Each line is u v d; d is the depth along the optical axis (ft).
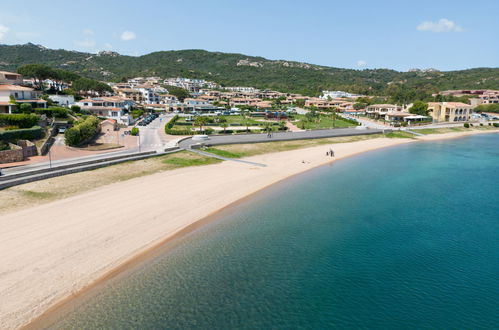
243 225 101.86
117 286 67.62
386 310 64.54
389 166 195.83
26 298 61.46
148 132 288.92
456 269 80.12
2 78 319.68
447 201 131.44
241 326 58.54
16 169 144.66
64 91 417.90
